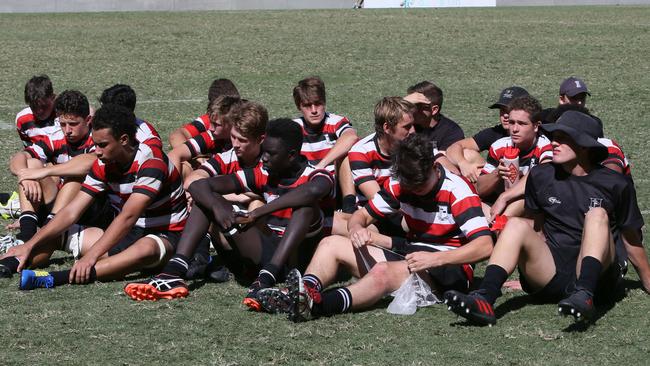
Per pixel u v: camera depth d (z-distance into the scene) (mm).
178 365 15281
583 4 125938
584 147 17453
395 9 118500
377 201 18953
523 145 22203
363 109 46188
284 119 19859
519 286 19672
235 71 60594
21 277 19281
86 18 100938
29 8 116062
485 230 17922
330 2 126438
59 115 23359
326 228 20656
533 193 18375
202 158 25125
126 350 15961
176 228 21016
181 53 69250
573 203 17844
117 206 21234
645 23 91188
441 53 68812
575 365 15133
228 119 23938
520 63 63438
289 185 19938
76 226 21500
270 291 17453
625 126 41219
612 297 18219
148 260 20391
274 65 62969
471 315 16703
